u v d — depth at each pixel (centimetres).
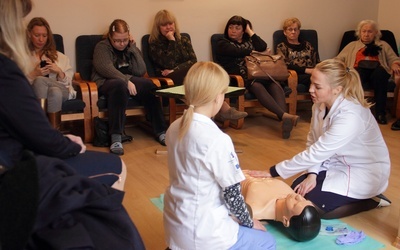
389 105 505
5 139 117
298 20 482
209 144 152
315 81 223
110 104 361
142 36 445
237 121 421
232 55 440
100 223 118
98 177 136
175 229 162
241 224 173
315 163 228
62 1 405
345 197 231
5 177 107
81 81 392
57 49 397
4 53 118
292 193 221
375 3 565
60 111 347
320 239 211
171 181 167
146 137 396
